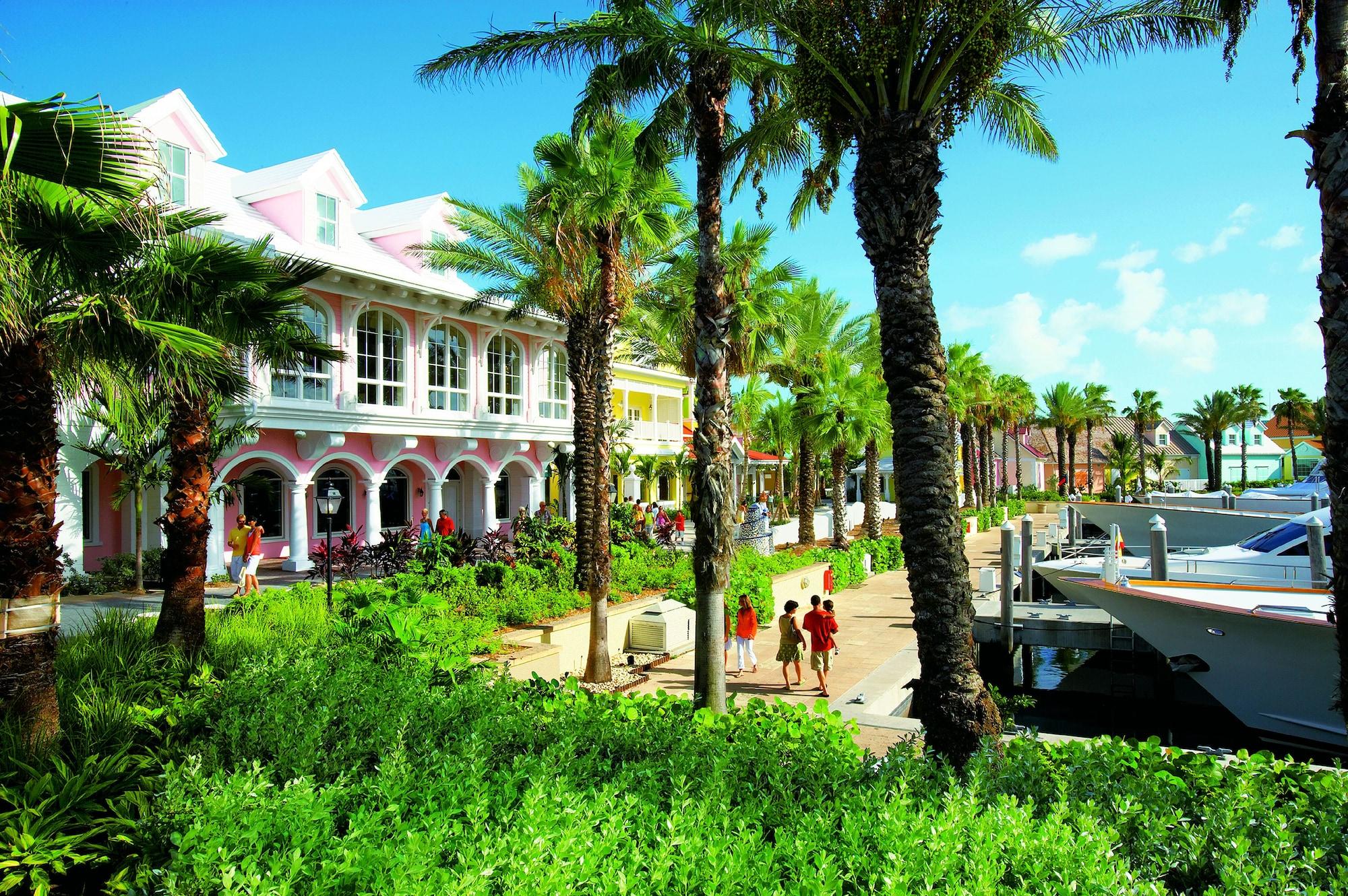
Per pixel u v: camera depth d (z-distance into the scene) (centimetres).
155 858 361
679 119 1033
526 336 2689
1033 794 436
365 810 361
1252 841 379
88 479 1820
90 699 637
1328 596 1227
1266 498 3170
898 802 367
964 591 593
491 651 1055
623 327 2080
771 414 3825
